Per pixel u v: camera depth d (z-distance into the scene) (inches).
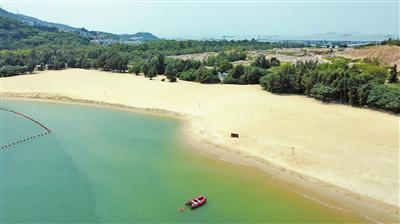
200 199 2065.7
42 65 7066.9
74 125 3607.3
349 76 4114.2
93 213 1974.7
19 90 5078.7
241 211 1984.5
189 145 2977.4
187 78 5821.9
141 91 4972.9
